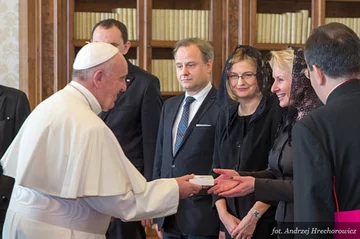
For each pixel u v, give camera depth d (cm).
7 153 271
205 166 328
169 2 516
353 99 191
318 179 184
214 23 514
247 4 511
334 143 187
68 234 252
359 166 185
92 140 248
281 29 521
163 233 352
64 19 487
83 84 264
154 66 512
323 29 197
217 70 516
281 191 251
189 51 335
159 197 259
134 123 382
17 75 515
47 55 487
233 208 303
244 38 510
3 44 513
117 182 249
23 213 256
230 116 307
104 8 505
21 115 375
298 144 190
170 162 340
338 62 191
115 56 267
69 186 243
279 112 293
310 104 248
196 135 330
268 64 304
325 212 183
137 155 383
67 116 253
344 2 533
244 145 296
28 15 488
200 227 323
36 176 250
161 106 389
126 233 378
